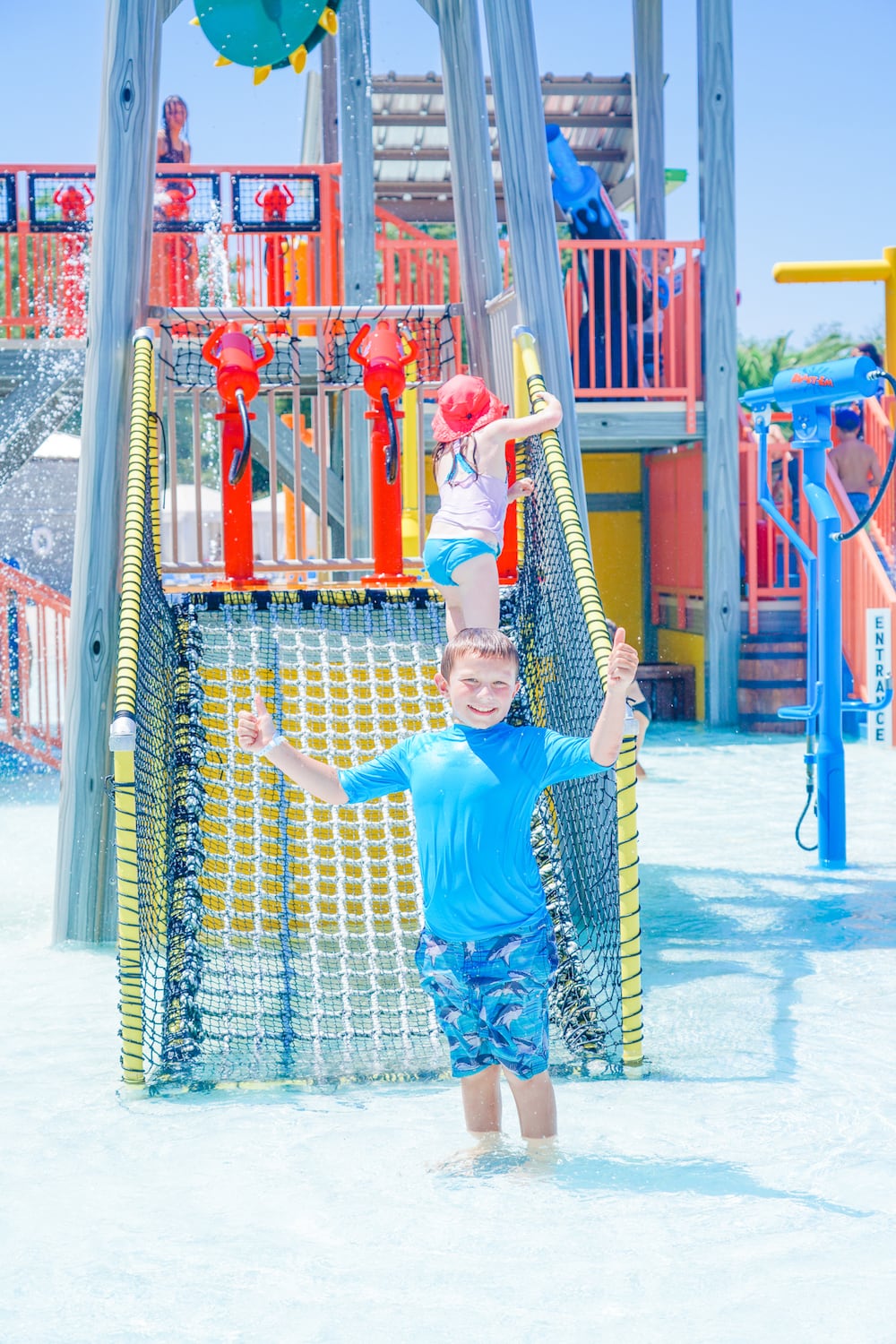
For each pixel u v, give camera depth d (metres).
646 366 16.27
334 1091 4.67
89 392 6.91
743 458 16.62
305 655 6.95
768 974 6.05
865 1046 5.03
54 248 13.44
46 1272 3.29
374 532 7.45
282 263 13.57
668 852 8.86
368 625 7.20
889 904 7.37
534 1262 3.29
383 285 13.38
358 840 6.47
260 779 6.58
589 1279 3.20
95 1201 3.72
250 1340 2.95
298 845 6.34
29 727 12.97
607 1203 3.64
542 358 7.21
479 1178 3.83
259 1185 3.81
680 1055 4.96
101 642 6.86
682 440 15.74
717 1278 3.20
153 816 5.52
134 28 6.85
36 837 10.12
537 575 6.71
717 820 9.99
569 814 6.18
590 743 3.84
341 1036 5.20
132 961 4.66
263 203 13.16
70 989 5.99
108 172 6.87
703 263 15.11
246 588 7.24
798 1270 3.23
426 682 6.87
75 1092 4.64
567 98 17.59
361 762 6.35
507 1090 4.66
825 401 8.04
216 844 6.16
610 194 19.45
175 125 15.80
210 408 13.50
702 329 15.30
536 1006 3.94
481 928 3.89
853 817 9.93
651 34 17.03
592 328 14.92
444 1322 3.01
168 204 12.97
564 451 7.24
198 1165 3.97
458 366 8.04
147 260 7.16
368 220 13.14
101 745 6.86
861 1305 3.05
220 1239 3.46
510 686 3.96
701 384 15.48
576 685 5.91
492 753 3.92
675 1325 2.98
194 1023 5.19
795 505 16.92
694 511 16.31
